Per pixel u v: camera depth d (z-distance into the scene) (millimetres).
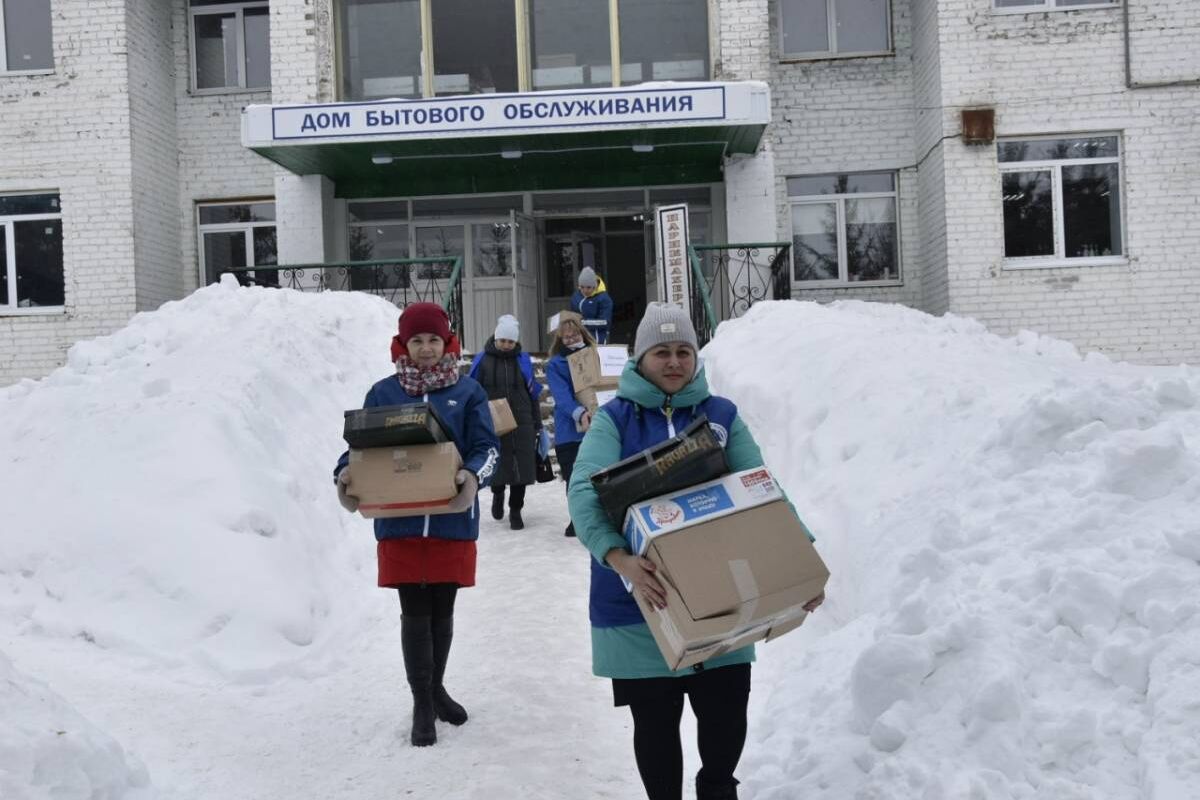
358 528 7801
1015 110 13953
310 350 9719
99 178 14664
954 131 13961
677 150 14141
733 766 3238
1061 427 4652
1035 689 3275
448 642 4820
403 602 4656
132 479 6848
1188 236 13797
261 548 6480
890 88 15500
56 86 14672
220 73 16375
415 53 14531
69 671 5516
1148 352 13852
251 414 7793
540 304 15820
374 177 15023
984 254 13930
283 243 14703
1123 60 13852
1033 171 14117
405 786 4160
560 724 4781
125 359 8852
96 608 6070
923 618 3717
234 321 9773
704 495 3102
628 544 3125
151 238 15250
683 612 2918
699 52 14336
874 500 5699
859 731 3572
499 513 9203
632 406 3383
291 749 4570
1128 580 3398
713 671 3246
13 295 14891
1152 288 13820
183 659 5730
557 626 6211
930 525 4828
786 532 3061
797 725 4004
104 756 3717
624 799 4016
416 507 4516
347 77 14602
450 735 4672
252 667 5652
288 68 14391
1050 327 13922
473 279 15078
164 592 6105
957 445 5672
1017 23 13922
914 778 3164
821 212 15695
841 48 15695
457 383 4828
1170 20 13766
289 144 12773
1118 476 3955
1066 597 3436
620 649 3227
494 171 14859
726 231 14617
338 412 9086
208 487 6770
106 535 6445
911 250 15461
